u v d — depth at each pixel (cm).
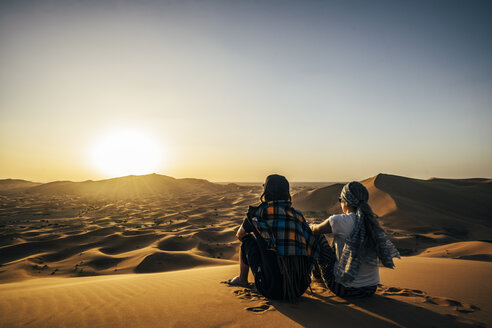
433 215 4734
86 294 313
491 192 5831
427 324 220
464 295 301
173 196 14838
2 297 303
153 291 325
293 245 247
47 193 16175
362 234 248
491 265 525
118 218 7238
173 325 215
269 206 258
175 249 3666
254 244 281
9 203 11119
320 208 6156
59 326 217
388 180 6306
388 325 218
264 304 260
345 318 230
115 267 2683
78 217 7538
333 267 267
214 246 3809
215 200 11144
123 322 223
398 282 368
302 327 212
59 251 3481
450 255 2055
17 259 3331
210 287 333
